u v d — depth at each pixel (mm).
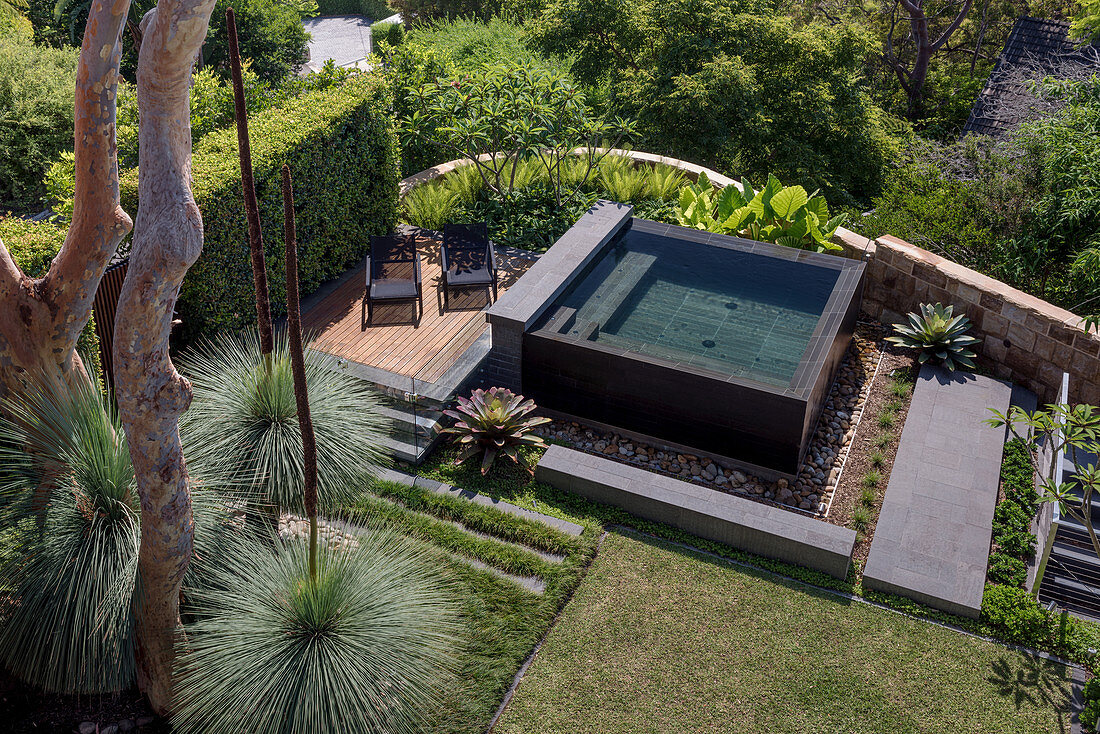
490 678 6730
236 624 5805
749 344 9688
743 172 19562
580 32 19391
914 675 6910
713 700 6664
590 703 6621
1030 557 8141
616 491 8492
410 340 10781
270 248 10789
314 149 11148
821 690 6770
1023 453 9352
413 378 9523
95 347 8422
